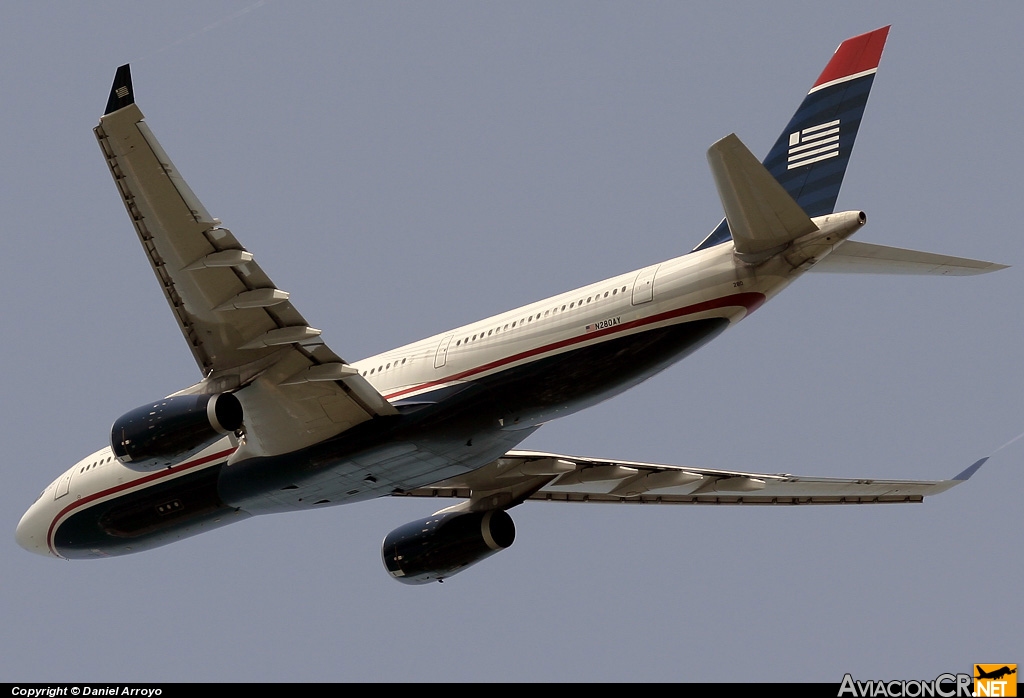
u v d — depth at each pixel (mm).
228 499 72250
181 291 58344
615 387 63656
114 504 76812
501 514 78375
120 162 53594
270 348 61781
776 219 55656
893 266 59438
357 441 65938
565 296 65562
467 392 65375
